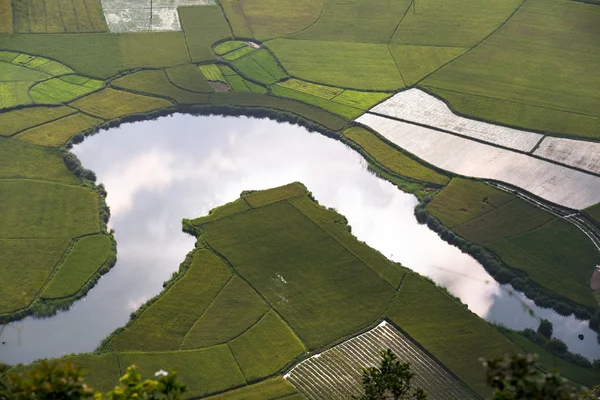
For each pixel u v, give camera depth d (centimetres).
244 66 19638
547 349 11069
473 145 16250
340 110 17675
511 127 16888
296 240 13338
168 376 5228
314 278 12431
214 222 13825
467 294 12331
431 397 10200
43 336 11369
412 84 18725
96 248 13250
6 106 17462
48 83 18612
